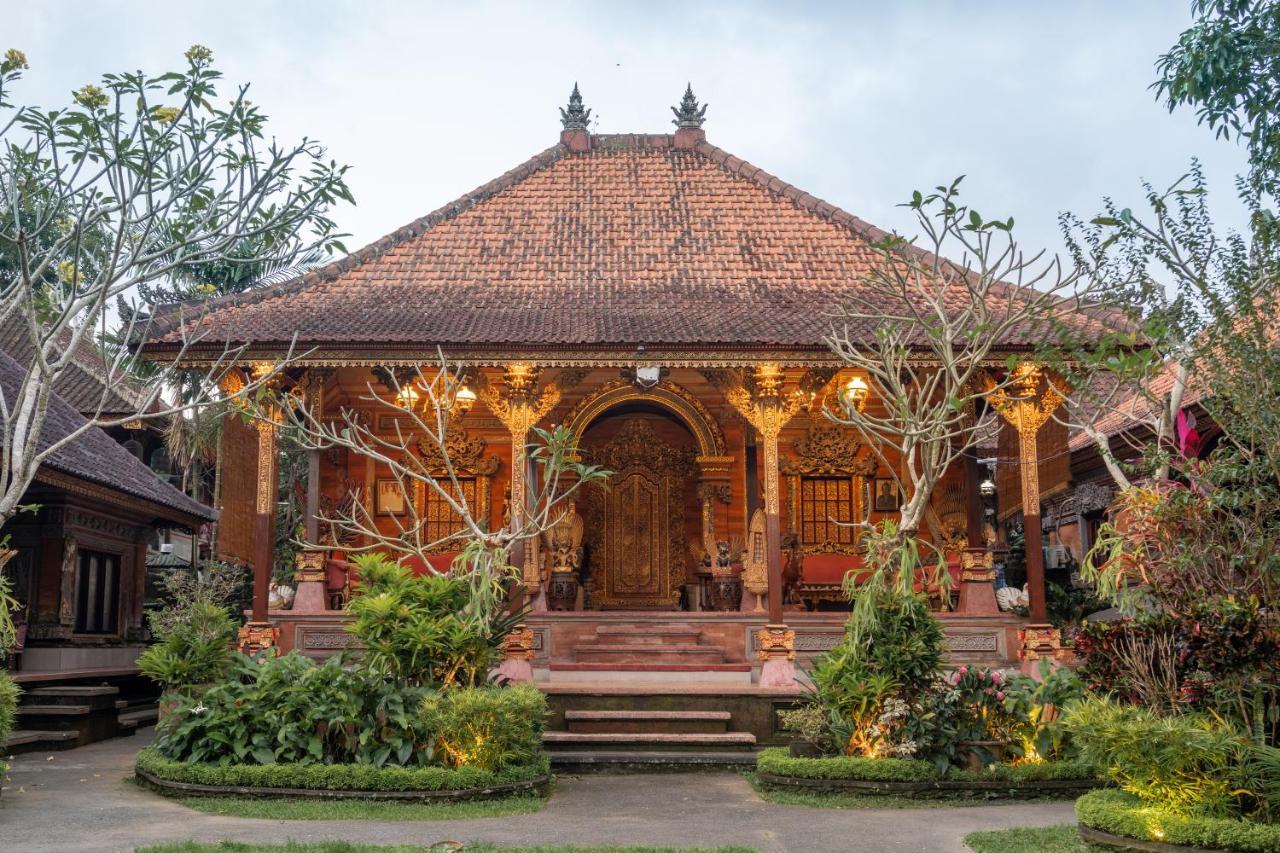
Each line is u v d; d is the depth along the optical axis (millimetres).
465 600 11586
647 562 19297
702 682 14375
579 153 20422
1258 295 9852
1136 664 8312
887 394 12000
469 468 18734
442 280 16641
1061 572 22422
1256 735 7926
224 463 14672
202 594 18500
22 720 14672
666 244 17844
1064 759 10617
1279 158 11164
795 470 18859
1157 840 7363
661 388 18703
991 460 17984
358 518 18078
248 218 11742
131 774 11711
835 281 16797
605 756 12117
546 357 14445
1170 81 14758
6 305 11352
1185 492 8922
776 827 9000
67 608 17375
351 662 11266
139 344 13148
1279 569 8414
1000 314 14883
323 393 17312
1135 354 10594
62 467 15938
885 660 10820
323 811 9383
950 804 10102
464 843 8062
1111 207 10609
